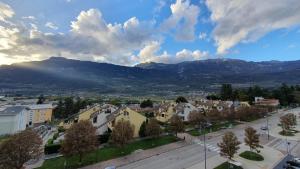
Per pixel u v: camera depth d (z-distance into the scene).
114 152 48.75
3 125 72.44
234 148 41.47
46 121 109.12
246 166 41.78
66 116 118.31
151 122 60.78
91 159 44.03
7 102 142.62
